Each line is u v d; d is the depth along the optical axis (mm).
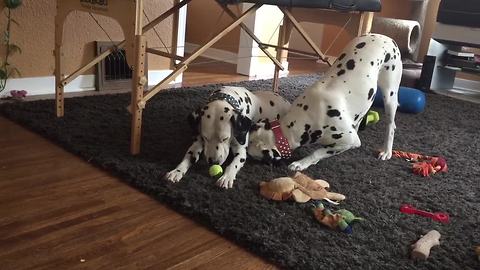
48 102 1907
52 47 2100
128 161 1398
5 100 1930
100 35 2260
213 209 1147
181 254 981
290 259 971
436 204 1320
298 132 1419
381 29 3598
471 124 2338
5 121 1680
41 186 1212
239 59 3217
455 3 3059
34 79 2062
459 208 1307
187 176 1330
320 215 1146
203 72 3135
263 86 2768
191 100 2221
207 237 1059
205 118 1324
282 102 1729
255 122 1544
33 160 1367
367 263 986
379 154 1686
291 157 1569
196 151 1396
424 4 3797
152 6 2436
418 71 3322
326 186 1339
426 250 1027
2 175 1245
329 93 1428
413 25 3535
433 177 1548
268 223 1109
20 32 1965
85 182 1267
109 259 936
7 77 1960
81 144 1490
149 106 2023
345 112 1437
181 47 2682
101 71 2273
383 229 1142
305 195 1242
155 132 1689
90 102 1983
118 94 2188
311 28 4520
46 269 880
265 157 1409
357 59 1505
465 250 1075
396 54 1581
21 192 1166
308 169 1491
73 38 2150
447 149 1880
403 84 3238
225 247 1025
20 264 885
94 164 1389
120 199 1194
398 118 2314
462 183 1512
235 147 1403
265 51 2338
